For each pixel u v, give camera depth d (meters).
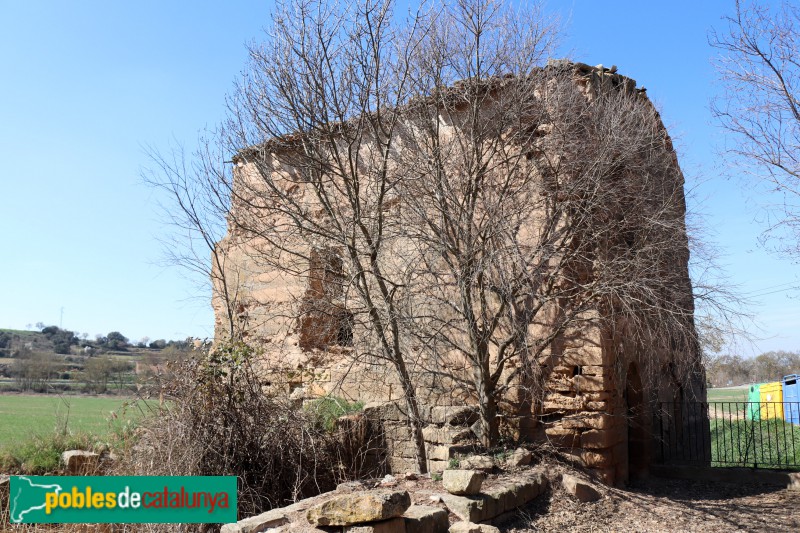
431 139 10.30
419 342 10.72
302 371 13.13
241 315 14.18
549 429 10.25
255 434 9.75
